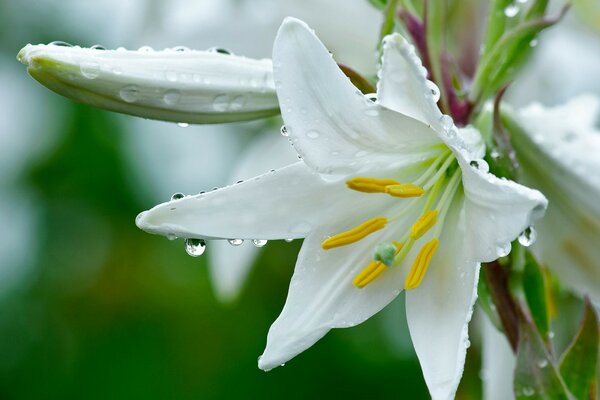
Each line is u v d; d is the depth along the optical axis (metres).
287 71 0.49
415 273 0.51
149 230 0.50
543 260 0.55
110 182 0.70
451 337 0.50
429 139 0.52
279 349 0.50
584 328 0.52
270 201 0.51
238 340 0.70
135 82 0.52
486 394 0.57
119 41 0.69
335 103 0.49
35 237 0.70
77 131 0.70
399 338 0.70
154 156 0.71
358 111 0.50
